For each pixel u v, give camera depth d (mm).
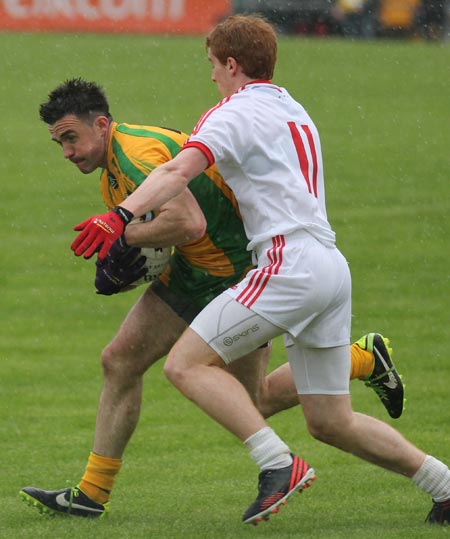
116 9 118625
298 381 17438
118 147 18094
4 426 26375
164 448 24469
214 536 17328
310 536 17094
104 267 18406
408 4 117688
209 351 16422
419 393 29047
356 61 103875
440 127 78188
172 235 17359
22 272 44812
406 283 43000
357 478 21594
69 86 18250
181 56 103375
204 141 16125
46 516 19156
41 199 57844
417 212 55375
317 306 16422
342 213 55312
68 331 36688
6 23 117188
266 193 16562
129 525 18281
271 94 17109
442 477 17547
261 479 16125
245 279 16594
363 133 76188
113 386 19047
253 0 118562
